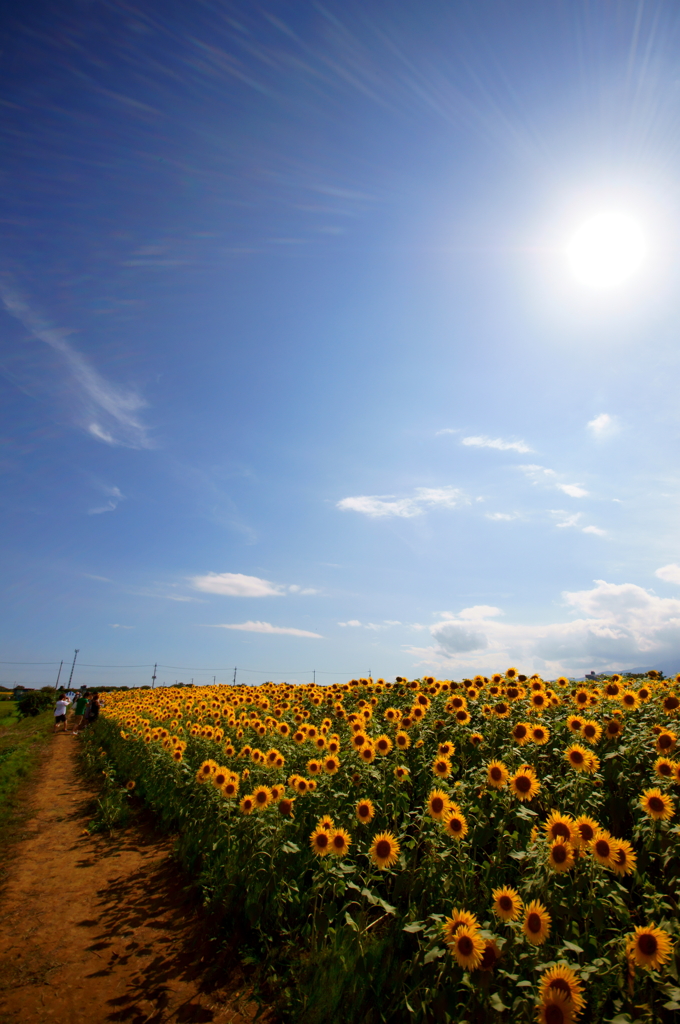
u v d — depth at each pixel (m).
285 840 2.94
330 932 2.43
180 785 4.52
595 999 1.77
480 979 1.78
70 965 2.61
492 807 2.78
